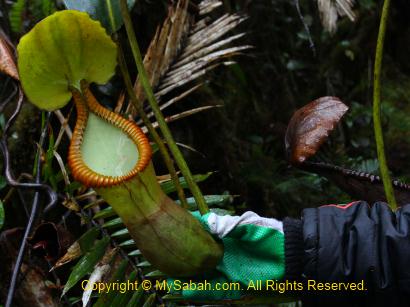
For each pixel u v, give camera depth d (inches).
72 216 84.4
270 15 133.5
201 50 75.0
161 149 52.7
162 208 43.8
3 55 61.9
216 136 105.7
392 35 161.9
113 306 60.8
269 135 125.2
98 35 44.4
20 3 80.9
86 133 45.8
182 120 100.7
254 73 129.0
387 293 40.9
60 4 89.0
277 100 132.7
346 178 54.7
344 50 145.7
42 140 68.4
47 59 43.9
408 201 53.7
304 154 53.1
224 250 46.3
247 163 112.2
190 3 77.6
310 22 139.1
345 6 60.8
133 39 50.1
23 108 86.7
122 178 42.5
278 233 44.1
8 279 66.9
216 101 105.8
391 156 142.1
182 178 67.6
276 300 47.4
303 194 114.8
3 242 67.2
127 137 45.8
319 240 41.7
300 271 42.8
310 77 142.9
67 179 64.7
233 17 77.8
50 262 67.8
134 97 52.9
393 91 155.9
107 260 61.8
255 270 45.4
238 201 109.0
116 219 64.8
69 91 46.3
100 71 46.5
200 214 47.3
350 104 145.5
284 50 139.0
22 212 83.0
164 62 73.7
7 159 65.4
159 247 43.9
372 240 41.2
